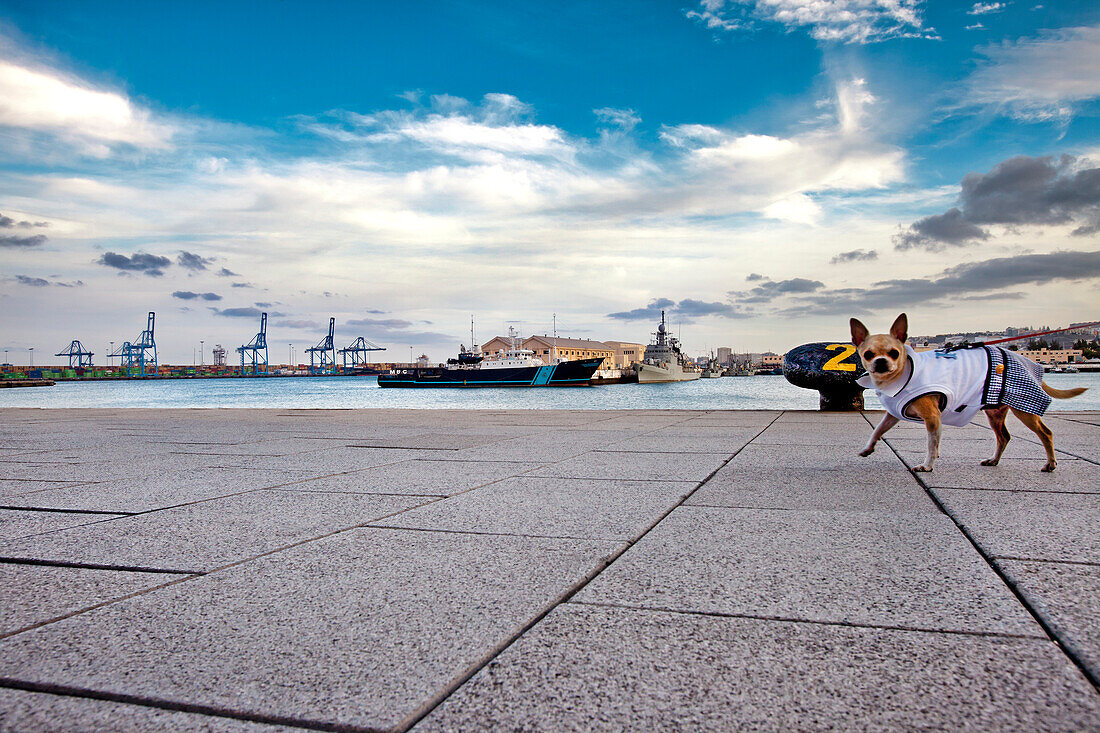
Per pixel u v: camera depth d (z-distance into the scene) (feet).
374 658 5.56
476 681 5.13
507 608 6.72
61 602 7.04
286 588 7.43
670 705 4.73
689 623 6.26
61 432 30.63
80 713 4.72
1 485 15.21
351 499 13.00
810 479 15.10
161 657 5.61
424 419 37.86
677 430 28.68
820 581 7.47
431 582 7.61
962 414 15.89
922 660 5.40
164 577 7.93
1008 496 12.63
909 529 9.98
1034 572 7.67
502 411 43.52
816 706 4.69
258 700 4.87
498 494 13.37
